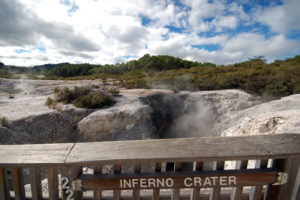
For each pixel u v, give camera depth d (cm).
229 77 1537
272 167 156
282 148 143
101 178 143
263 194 174
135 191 154
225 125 1042
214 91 1388
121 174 147
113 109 934
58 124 805
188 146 145
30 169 149
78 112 881
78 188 144
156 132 1002
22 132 692
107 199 168
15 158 138
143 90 1455
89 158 136
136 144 149
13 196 172
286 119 496
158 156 136
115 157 135
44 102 1021
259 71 1577
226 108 1179
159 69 4447
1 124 668
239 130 641
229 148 143
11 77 2502
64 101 1011
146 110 999
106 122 846
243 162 152
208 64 4794
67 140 798
